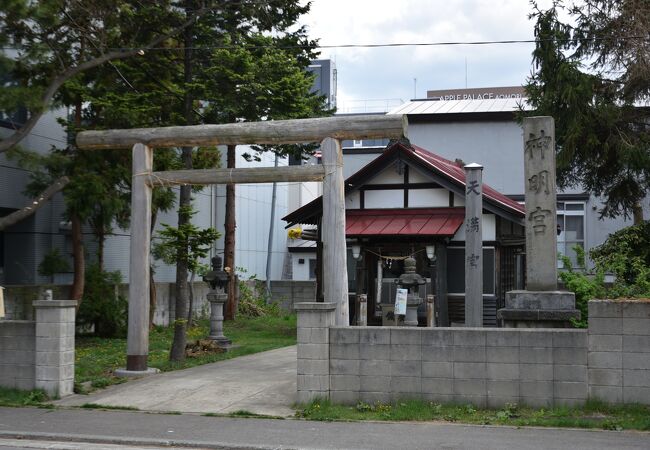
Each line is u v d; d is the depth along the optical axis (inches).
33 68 556.1
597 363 373.1
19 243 806.5
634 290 442.6
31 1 512.7
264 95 659.4
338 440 337.4
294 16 725.3
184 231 578.9
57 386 443.8
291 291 1205.7
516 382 382.6
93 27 565.0
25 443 344.8
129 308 519.2
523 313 426.6
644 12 714.2
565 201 1211.9
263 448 326.3
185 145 522.0
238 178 505.0
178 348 593.3
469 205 561.9
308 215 768.9
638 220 880.3
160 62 647.8
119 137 524.7
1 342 454.6
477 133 1278.3
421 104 1389.0
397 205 739.4
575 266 1191.6
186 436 351.3
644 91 754.8
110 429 367.9
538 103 798.5
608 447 315.9
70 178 670.5
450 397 390.9
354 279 753.6
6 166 768.9
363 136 482.6
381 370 400.2
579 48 770.2
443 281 704.4
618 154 748.6
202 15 624.4
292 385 470.9
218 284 689.6
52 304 445.7
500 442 327.6
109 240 919.0
